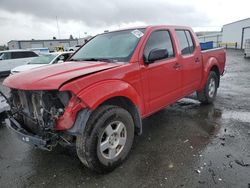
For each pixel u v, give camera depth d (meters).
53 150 3.90
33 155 3.79
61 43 61.09
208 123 4.79
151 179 3.00
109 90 3.00
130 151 3.72
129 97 3.31
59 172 3.27
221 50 6.43
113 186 2.91
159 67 3.94
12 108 3.54
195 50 5.15
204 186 2.80
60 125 2.83
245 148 3.67
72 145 3.04
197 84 5.35
